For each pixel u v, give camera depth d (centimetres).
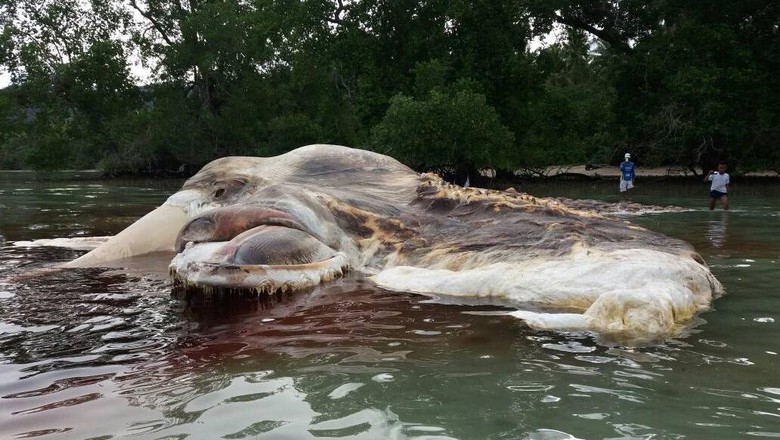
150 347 384
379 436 248
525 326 424
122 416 275
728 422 262
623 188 2069
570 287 484
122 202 1764
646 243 569
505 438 246
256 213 603
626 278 477
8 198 1958
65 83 3127
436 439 245
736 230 1012
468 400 288
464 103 2303
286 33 3112
